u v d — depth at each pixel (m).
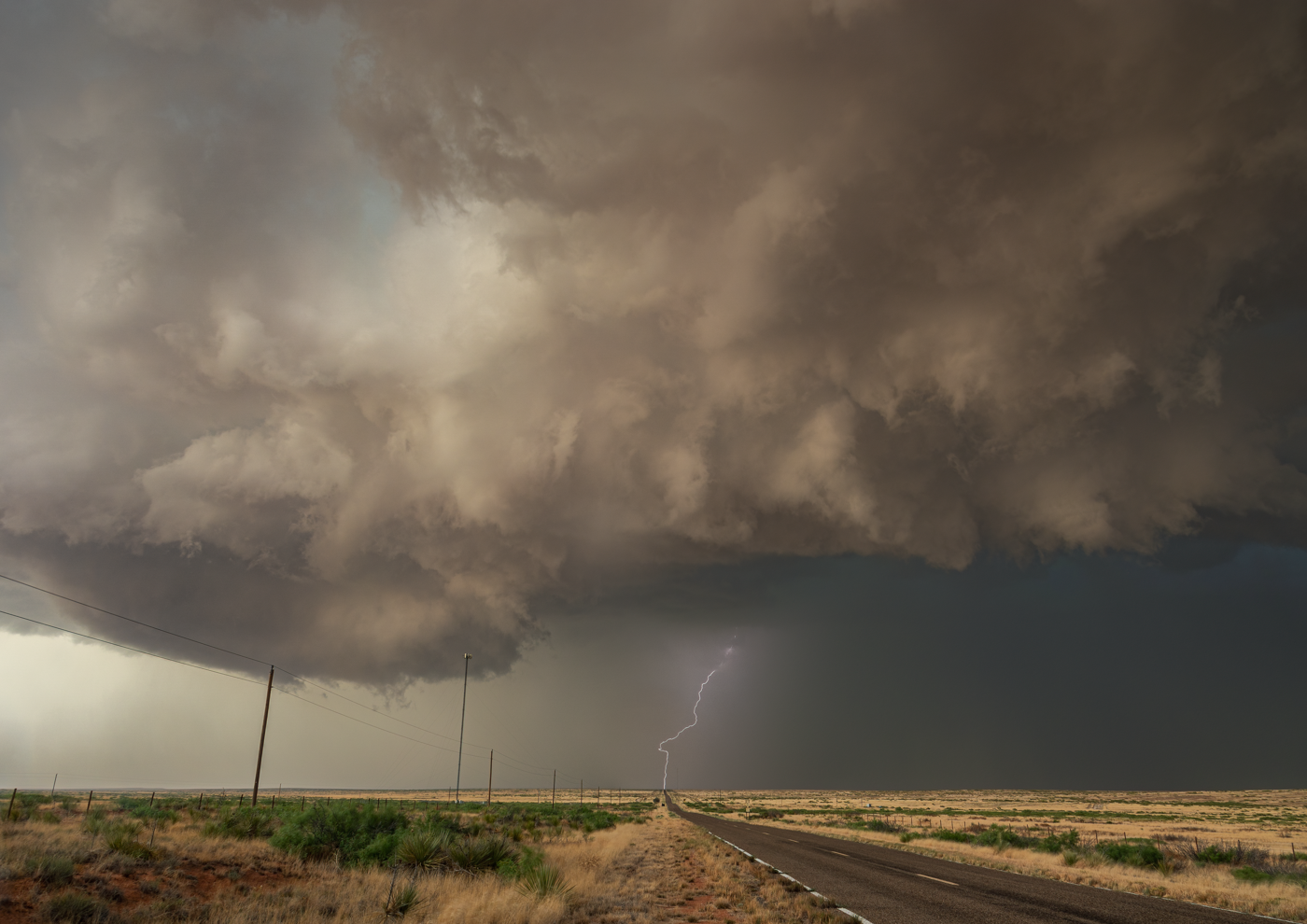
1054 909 15.72
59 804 42.59
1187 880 22.39
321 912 13.79
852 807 133.88
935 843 41.81
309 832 21.94
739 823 66.81
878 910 15.41
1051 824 78.00
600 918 14.30
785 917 14.59
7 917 11.52
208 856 18.45
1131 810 120.94
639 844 35.12
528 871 16.86
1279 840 54.12
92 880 14.30
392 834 22.28
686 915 15.00
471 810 63.66
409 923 12.91
